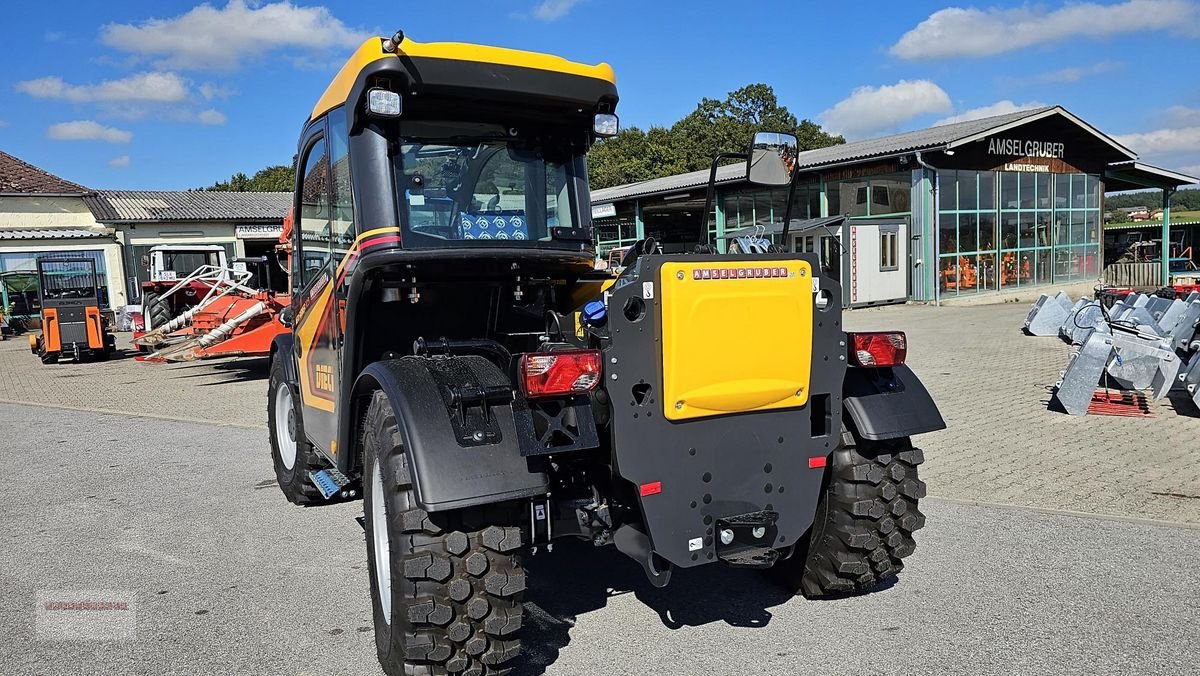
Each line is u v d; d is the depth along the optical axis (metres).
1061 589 4.17
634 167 55.12
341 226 4.23
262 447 8.29
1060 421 8.01
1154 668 3.37
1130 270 30.88
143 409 11.09
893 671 3.43
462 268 3.98
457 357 3.52
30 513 6.17
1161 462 6.45
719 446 3.40
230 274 16.78
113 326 22.55
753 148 3.79
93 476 7.29
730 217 27.17
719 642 3.76
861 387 3.87
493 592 3.15
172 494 6.59
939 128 26.72
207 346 13.26
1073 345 12.96
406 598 3.14
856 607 4.05
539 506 3.49
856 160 22.80
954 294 23.42
